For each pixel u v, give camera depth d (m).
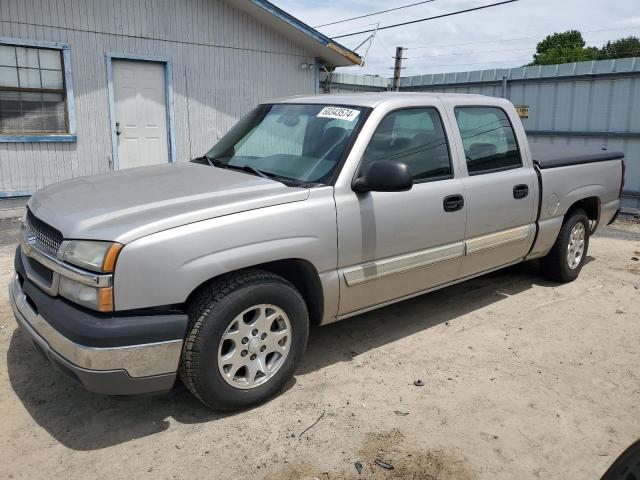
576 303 5.27
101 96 9.41
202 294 3.07
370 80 15.16
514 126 4.94
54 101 9.04
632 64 11.11
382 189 3.49
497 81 13.42
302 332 3.46
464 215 4.30
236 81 10.91
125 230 2.82
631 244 7.82
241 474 2.79
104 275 2.75
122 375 2.81
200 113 10.57
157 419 3.23
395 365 3.94
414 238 3.98
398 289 4.05
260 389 3.31
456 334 4.49
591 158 5.72
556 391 3.67
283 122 4.23
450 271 4.39
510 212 4.75
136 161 10.02
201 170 3.95
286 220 3.28
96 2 9.05
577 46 48.84
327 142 3.82
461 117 4.47
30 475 2.75
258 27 10.96
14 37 8.45
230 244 3.05
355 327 4.57
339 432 3.15
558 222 5.39
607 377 3.87
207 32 10.35
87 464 2.84
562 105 12.32
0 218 8.80
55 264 2.94
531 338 4.46
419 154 4.07
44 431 3.10
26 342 4.10
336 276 3.58
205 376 3.05
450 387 3.67
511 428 3.25
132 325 2.79
